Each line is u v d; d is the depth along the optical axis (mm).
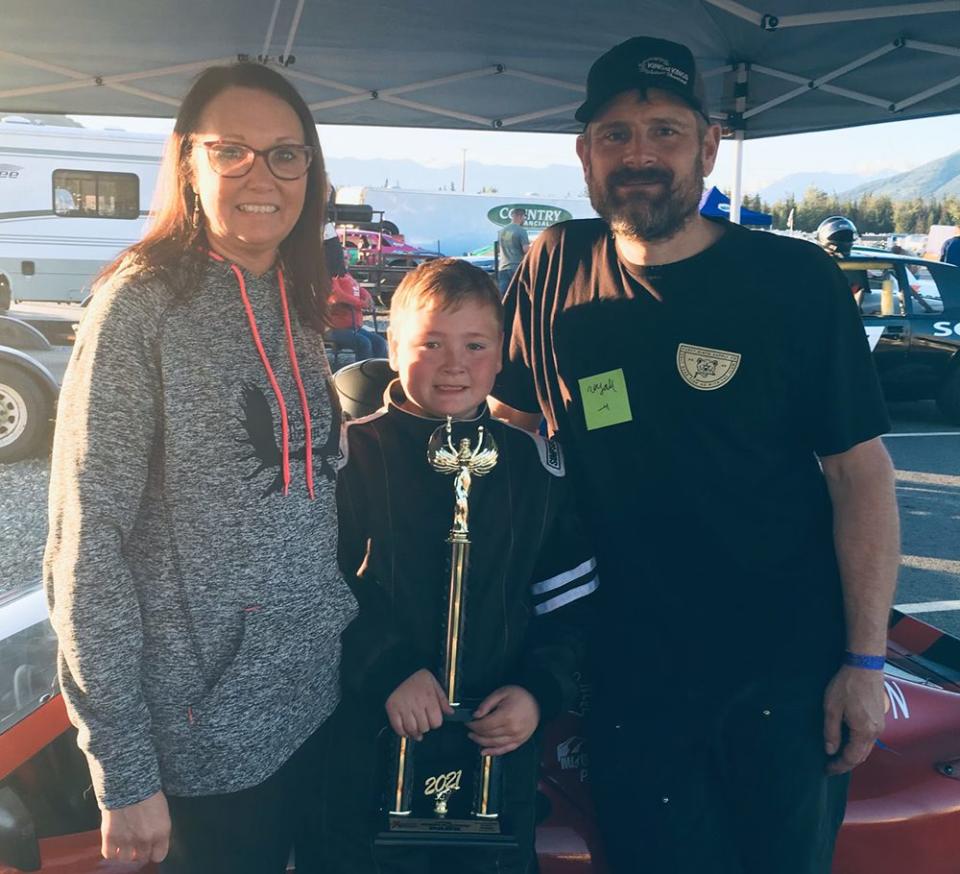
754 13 4480
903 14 4359
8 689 1630
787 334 1681
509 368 2023
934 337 9531
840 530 1756
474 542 1653
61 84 5383
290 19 4625
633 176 1717
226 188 1429
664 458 1745
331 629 1522
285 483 1440
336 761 1639
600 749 1840
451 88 5691
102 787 1321
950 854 2123
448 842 1585
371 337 8469
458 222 28016
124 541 1343
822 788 1786
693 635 1762
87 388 1311
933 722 2221
